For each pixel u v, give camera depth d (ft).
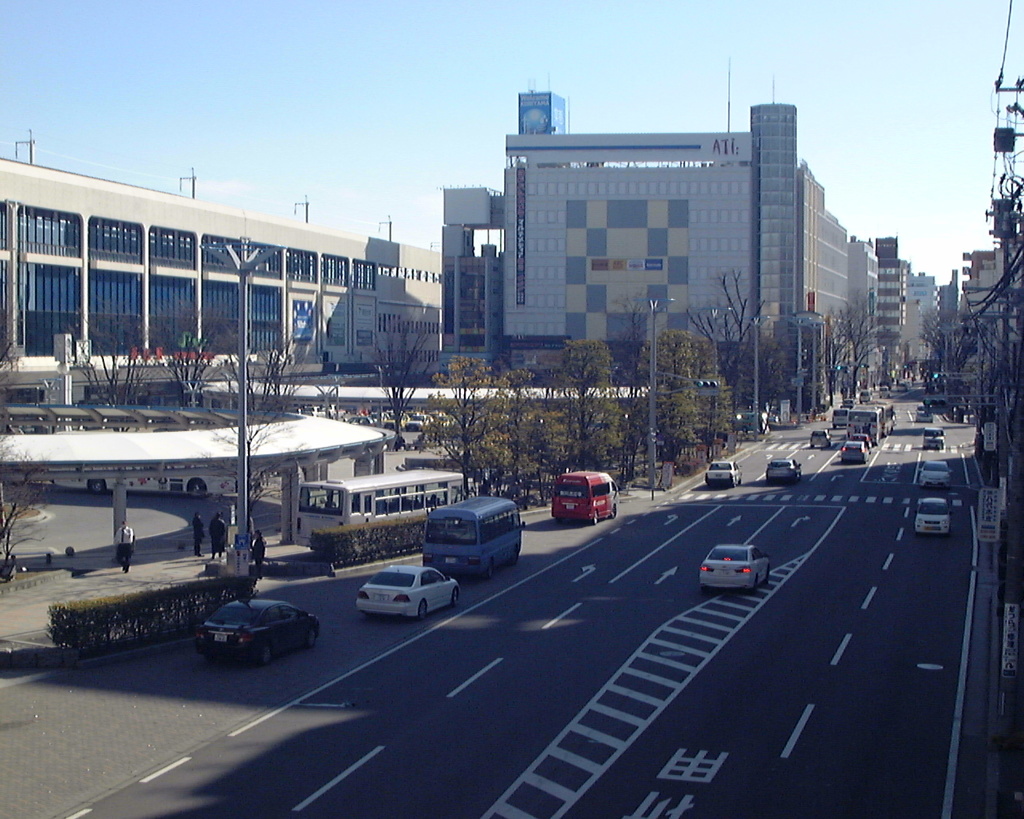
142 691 75.20
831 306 607.37
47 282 286.25
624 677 78.28
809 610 103.14
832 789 55.06
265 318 389.60
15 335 248.93
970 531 158.30
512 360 491.72
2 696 73.77
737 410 353.10
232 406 254.88
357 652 87.51
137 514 175.73
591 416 206.69
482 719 67.92
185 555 136.67
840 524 165.89
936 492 208.54
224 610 84.84
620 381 299.79
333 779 56.80
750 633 93.15
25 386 268.00
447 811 51.93
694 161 493.36
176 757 60.90
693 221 488.02
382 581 100.83
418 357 483.51
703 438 280.72
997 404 136.05
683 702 71.61
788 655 85.05
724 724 66.54
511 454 177.68
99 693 74.64
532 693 74.08
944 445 310.04
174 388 312.50
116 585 114.32
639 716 68.33
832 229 612.29
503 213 520.01
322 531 127.24
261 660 82.48
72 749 62.23
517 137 495.41
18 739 64.13
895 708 70.38
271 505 189.78
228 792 54.95
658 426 238.89
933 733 65.00
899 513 178.70
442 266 527.40
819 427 393.70
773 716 68.33
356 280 469.57
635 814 51.55
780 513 179.83
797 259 511.81
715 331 419.13
